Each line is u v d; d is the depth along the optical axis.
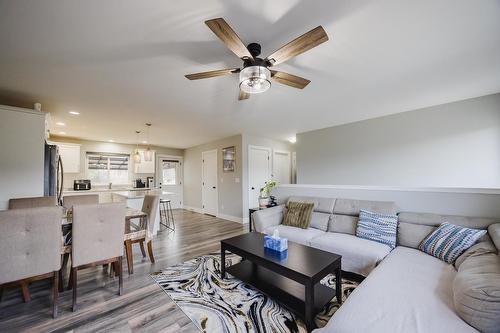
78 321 1.67
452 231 1.95
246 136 5.41
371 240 2.38
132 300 1.95
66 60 1.93
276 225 3.19
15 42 1.66
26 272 1.61
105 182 6.16
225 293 2.06
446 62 2.07
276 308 1.83
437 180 3.35
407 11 1.42
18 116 2.58
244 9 1.39
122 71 2.14
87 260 1.91
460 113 3.15
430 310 1.14
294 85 2.03
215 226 4.88
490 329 0.95
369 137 4.07
